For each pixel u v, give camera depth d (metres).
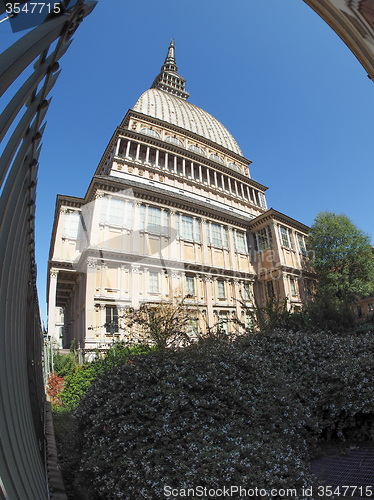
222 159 44.78
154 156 36.38
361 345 6.17
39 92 1.61
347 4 3.65
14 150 1.38
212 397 3.88
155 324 10.07
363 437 4.69
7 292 1.84
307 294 32.97
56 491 3.91
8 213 1.67
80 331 23.59
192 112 50.66
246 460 2.85
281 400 4.25
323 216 36.38
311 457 4.29
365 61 4.45
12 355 2.14
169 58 76.06
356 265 32.72
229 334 7.70
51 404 10.07
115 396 3.88
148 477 2.87
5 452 1.71
